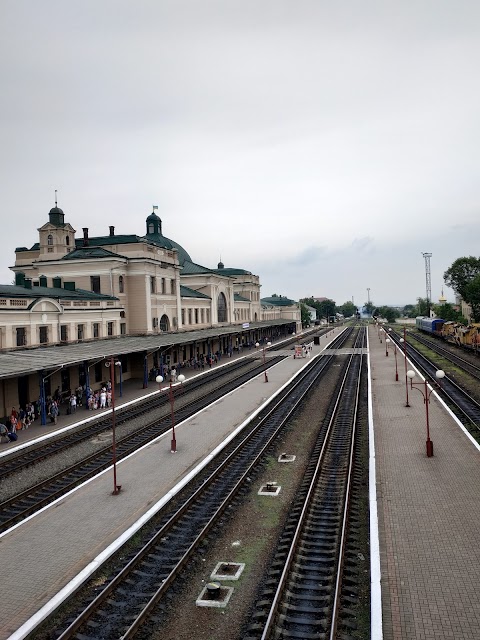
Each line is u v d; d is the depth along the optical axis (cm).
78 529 1407
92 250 4938
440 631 903
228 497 1593
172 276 5619
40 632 982
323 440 2314
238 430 2492
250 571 1188
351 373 4644
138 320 4941
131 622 998
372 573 1085
